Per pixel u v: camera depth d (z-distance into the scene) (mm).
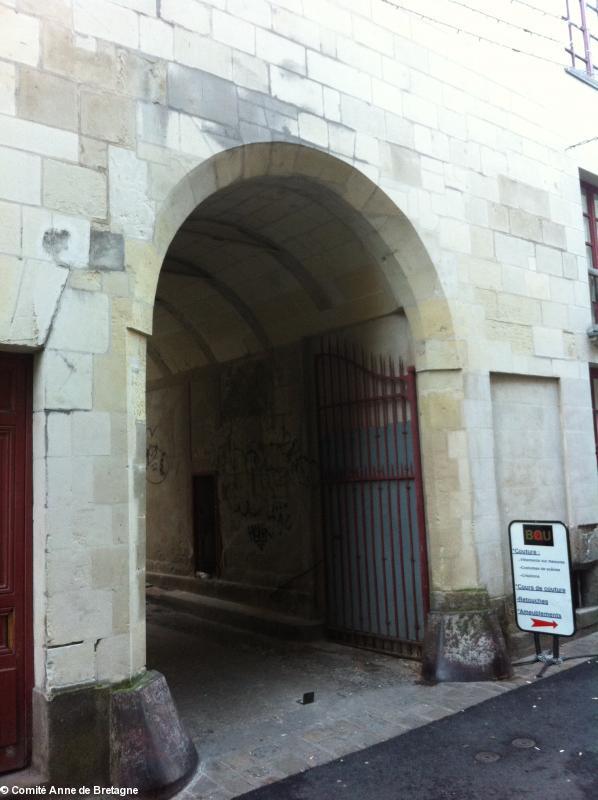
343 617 7531
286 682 6219
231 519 9305
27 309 4031
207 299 8867
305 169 5809
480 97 7422
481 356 6816
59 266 4184
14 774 3904
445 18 7180
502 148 7562
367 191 6211
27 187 4105
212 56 5148
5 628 4051
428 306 6582
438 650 6070
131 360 4480
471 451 6516
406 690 5832
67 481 4082
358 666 6652
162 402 10930
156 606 9883
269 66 5520
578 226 8406
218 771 4367
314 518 7934
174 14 4961
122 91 4605
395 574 6902
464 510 6355
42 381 4078
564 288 7996
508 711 5184
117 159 4523
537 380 7520
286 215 6785
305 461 8070
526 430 7285
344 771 4328
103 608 4145
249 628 8305
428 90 6863
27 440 4195
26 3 4230
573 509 7523
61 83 4324
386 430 7070
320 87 5891
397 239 6523
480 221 7141
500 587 6535
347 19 6223
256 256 7723
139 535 4426
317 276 7527
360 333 7473
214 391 9781
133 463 4414
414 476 6672
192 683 6273
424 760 4434
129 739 3992
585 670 6148
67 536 4051
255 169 5480
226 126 5160
